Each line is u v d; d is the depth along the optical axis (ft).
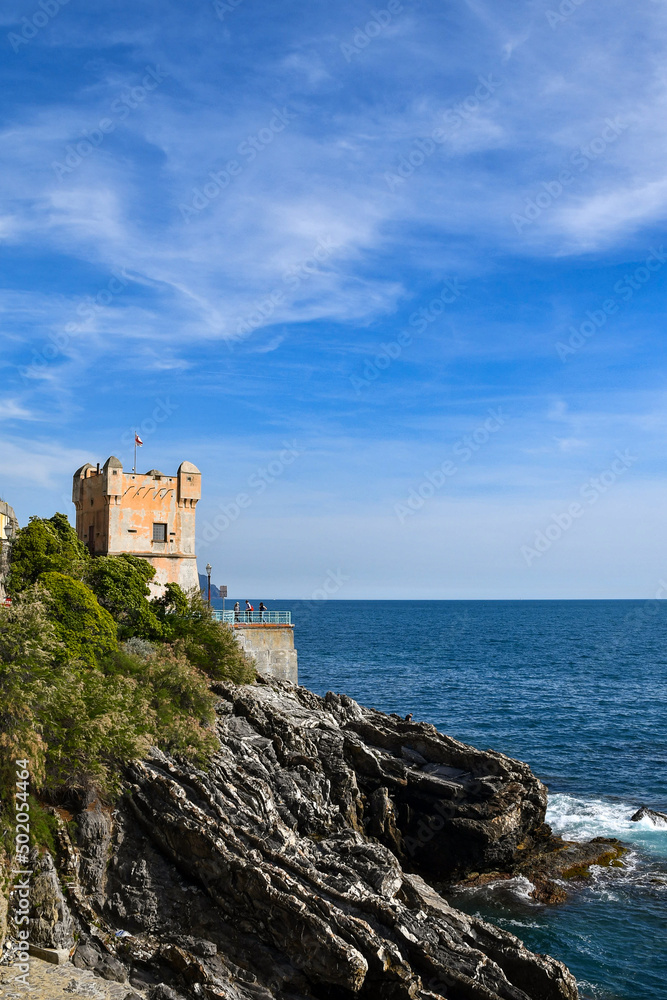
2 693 88.17
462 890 125.59
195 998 79.10
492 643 558.56
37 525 145.18
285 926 85.81
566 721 250.37
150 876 93.45
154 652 135.44
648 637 636.48
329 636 622.95
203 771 109.29
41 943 83.20
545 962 89.15
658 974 100.99
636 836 148.46
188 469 187.42
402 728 154.40
